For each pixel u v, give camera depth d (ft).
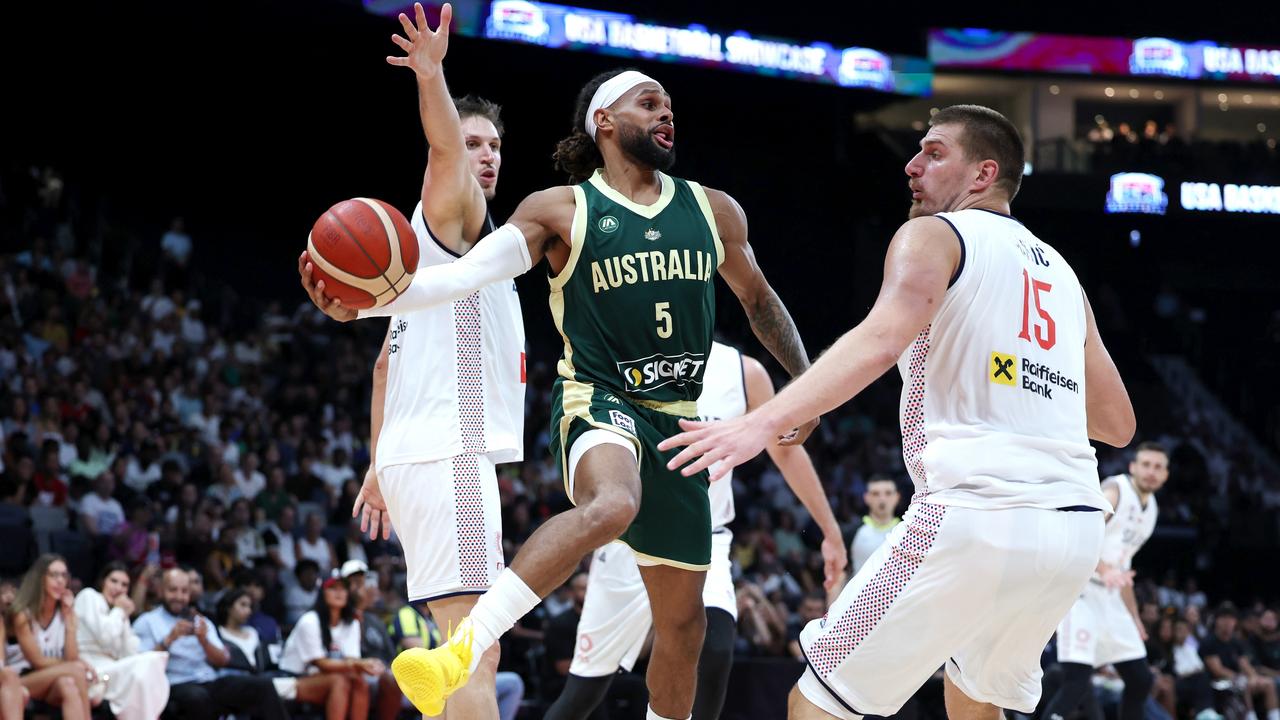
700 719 17.47
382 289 10.20
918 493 10.71
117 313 53.47
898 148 85.15
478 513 12.74
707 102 80.74
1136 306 86.38
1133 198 84.07
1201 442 73.56
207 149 74.23
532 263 11.58
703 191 12.37
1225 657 38.81
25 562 34.06
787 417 9.53
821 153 84.53
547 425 56.13
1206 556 58.49
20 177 60.59
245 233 74.64
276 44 66.23
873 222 85.05
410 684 9.37
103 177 71.61
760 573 41.70
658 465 11.80
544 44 67.46
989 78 85.30
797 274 84.12
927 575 10.17
